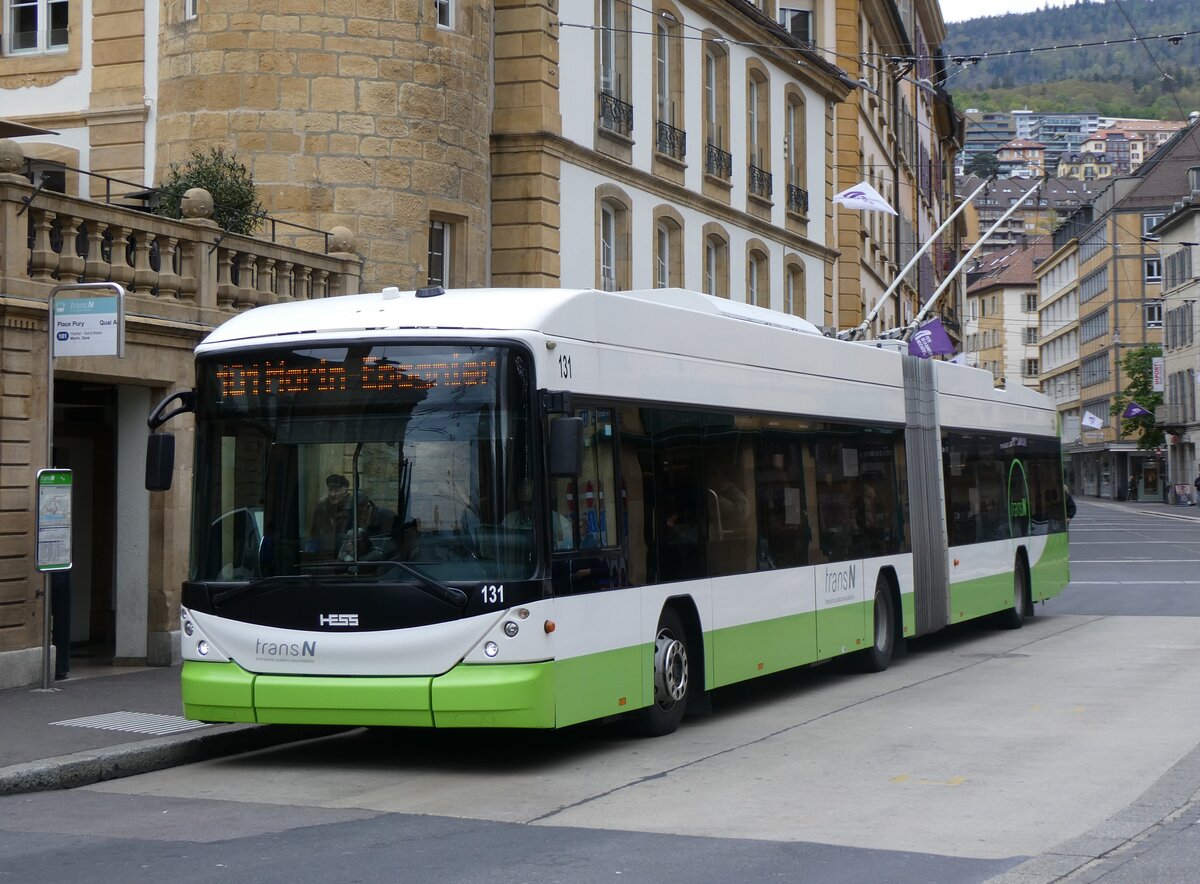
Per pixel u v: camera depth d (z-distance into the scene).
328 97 21.03
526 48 24.11
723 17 31.27
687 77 29.92
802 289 36.50
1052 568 23.72
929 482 18.61
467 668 10.20
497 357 10.45
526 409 10.45
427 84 21.58
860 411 16.58
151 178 22.47
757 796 9.64
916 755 11.11
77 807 9.64
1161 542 47.00
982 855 7.91
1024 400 22.92
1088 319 121.38
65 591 14.74
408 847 8.20
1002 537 21.25
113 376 14.93
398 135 21.30
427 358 10.55
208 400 11.02
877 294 49.88
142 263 15.38
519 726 10.17
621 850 8.07
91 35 22.80
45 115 22.98
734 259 32.22
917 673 16.64
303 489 10.66
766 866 7.68
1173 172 111.81
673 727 12.35
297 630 10.49
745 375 13.86
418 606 10.26
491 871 7.60
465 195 22.17
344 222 20.97
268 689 10.52
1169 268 97.62
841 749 11.47
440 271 22.33
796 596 14.55
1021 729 12.24
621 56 27.45
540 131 24.00
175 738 11.41
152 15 22.53
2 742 11.19
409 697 10.22
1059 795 9.52
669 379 12.43
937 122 74.69
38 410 14.12
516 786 10.16
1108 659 17.45
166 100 21.56
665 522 12.17
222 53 21.09
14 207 13.83
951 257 81.50
